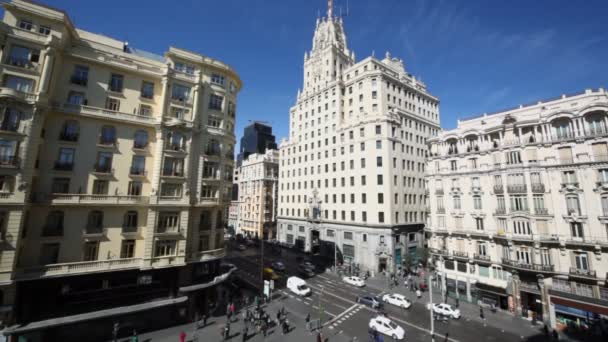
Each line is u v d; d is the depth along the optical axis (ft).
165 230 102.06
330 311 117.60
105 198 94.79
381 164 190.39
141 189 102.73
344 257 204.44
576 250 99.91
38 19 89.20
